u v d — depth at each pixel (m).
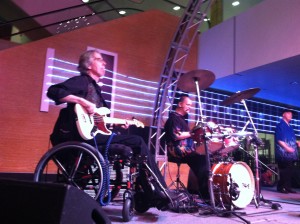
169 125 3.55
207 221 2.59
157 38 5.64
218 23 6.52
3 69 4.08
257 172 3.57
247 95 3.61
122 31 5.27
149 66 5.48
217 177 3.20
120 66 5.16
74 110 2.20
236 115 7.03
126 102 5.12
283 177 5.27
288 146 5.14
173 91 5.32
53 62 4.45
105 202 2.19
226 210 2.91
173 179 5.20
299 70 5.27
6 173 3.91
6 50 4.13
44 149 4.23
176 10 6.86
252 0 5.96
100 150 2.27
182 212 3.01
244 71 5.35
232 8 6.42
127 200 2.50
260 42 5.07
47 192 0.79
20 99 4.15
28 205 0.79
